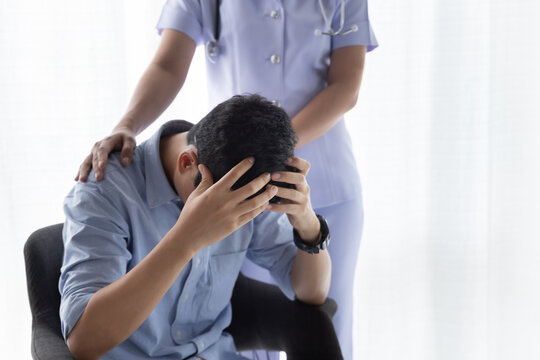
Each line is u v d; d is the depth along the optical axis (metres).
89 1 1.57
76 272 0.92
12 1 1.54
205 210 0.87
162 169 1.03
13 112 1.60
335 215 1.41
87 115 1.62
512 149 2.01
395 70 1.88
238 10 1.28
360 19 1.34
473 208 2.03
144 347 1.02
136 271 0.88
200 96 1.76
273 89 1.31
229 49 1.33
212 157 0.89
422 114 1.96
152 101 1.27
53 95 1.60
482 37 1.90
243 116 0.88
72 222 0.98
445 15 1.87
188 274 1.04
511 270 2.12
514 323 2.14
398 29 1.85
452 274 2.09
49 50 1.58
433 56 1.91
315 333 1.08
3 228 1.66
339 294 1.47
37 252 1.03
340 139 1.39
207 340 1.08
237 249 1.13
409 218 2.02
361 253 2.05
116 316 0.86
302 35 1.29
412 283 2.11
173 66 1.33
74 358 0.86
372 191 1.98
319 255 1.13
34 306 1.00
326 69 1.37
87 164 1.06
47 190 1.66
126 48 1.65
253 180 0.88
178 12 1.34
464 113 1.95
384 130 1.93
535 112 1.98
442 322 2.12
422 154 2.00
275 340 1.08
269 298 1.18
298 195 0.96
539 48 1.92
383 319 2.09
